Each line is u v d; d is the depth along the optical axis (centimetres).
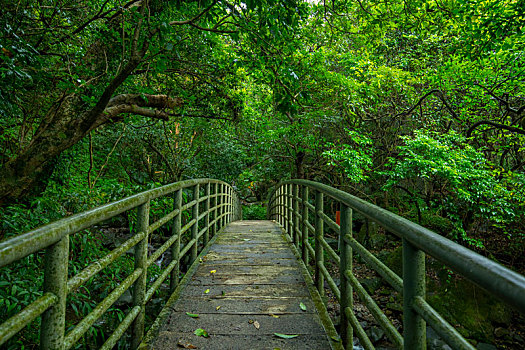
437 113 901
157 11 395
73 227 129
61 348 123
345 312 202
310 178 1210
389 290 761
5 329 90
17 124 390
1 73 239
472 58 542
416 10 639
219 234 559
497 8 463
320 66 697
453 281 693
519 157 856
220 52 586
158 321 230
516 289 57
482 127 773
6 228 279
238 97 660
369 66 832
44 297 115
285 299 271
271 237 529
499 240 801
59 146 327
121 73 295
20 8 289
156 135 924
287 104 414
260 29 380
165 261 775
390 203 1113
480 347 593
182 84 593
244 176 1550
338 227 221
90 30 386
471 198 680
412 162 677
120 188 442
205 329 221
